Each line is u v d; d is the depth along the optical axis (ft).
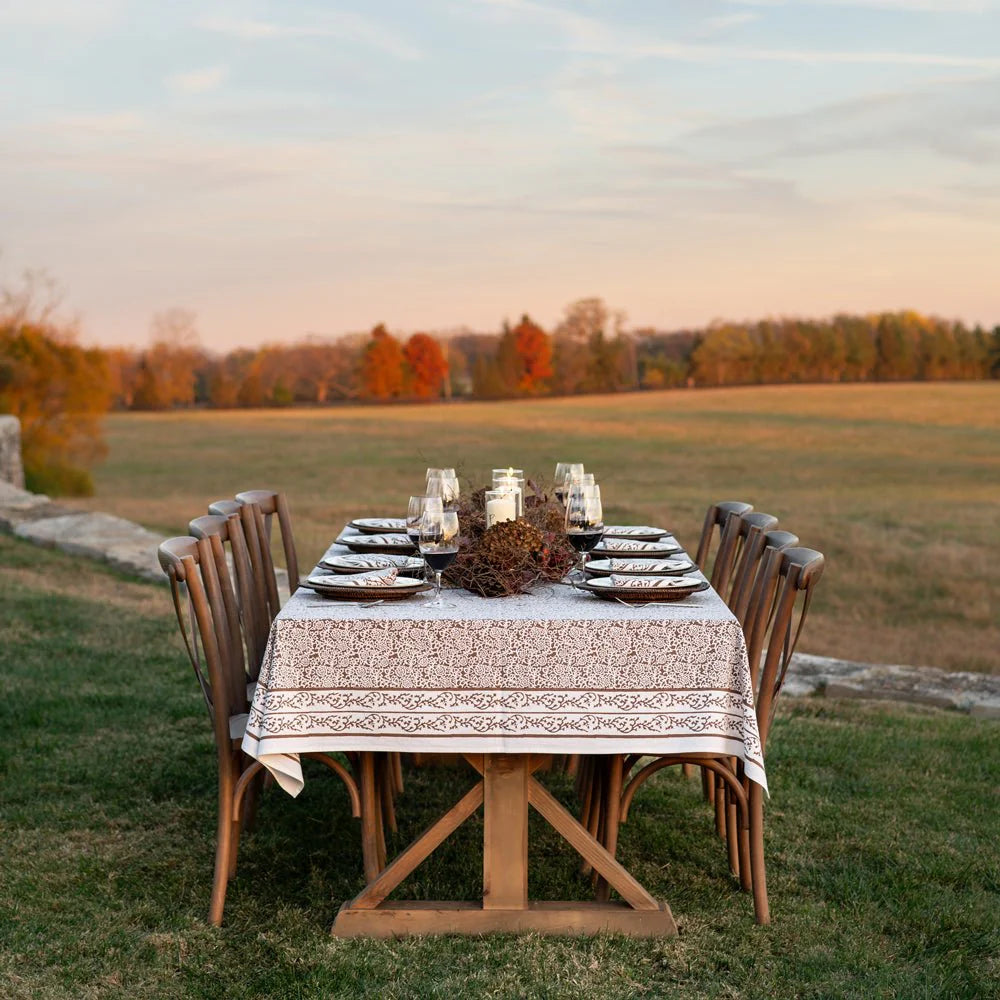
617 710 9.64
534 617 9.61
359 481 105.81
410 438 143.64
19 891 11.01
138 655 20.48
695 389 188.34
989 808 13.55
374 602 10.21
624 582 10.61
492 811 10.21
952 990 9.30
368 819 10.61
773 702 10.88
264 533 14.23
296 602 10.22
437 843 10.25
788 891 11.23
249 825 12.57
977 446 134.41
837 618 46.91
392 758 13.92
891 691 19.02
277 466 119.44
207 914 10.59
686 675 9.63
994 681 19.67
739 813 11.17
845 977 9.52
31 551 31.71
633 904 10.32
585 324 186.19
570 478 14.10
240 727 10.80
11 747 15.34
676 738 9.64
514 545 10.69
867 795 13.96
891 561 59.52
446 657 9.57
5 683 18.29
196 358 171.22
